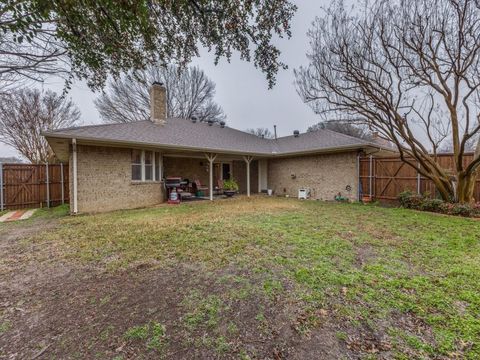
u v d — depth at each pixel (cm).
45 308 245
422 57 753
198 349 186
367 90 822
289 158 1433
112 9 217
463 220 660
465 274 311
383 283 287
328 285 283
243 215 741
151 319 223
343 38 798
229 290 274
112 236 504
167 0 256
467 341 192
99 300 258
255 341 195
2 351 186
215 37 314
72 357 179
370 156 1098
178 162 1318
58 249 430
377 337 198
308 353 182
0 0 182
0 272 335
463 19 683
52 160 1586
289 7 306
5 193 962
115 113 2042
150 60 307
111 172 899
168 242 455
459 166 788
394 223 619
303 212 800
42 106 1562
